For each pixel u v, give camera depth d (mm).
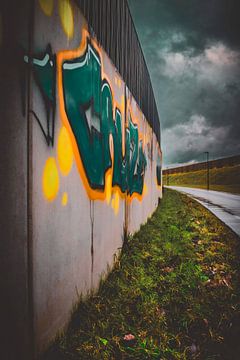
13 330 1912
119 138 5094
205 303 3447
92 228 3494
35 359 2117
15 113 1949
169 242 6301
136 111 7215
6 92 1890
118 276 4117
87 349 2400
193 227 8633
